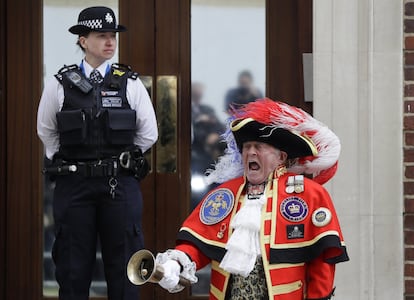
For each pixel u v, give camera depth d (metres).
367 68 19.64
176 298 21.52
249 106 14.24
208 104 21.94
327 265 13.47
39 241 21.81
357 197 19.58
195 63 21.94
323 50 19.75
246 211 13.66
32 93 21.89
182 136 21.86
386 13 19.61
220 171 14.86
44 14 21.97
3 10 21.94
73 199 17.47
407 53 19.66
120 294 17.75
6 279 21.81
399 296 19.52
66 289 17.66
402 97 19.62
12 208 21.83
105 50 17.73
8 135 21.88
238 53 21.94
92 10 17.70
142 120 17.84
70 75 17.58
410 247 19.55
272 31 21.88
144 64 21.89
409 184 19.61
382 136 19.61
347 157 19.62
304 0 21.56
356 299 19.50
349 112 19.67
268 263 13.33
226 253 13.58
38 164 21.84
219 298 13.70
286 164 14.45
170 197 21.78
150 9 21.89
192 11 21.92
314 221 13.43
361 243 19.53
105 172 17.34
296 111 14.20
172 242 21.80
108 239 17.75
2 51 21.91
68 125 17.28
